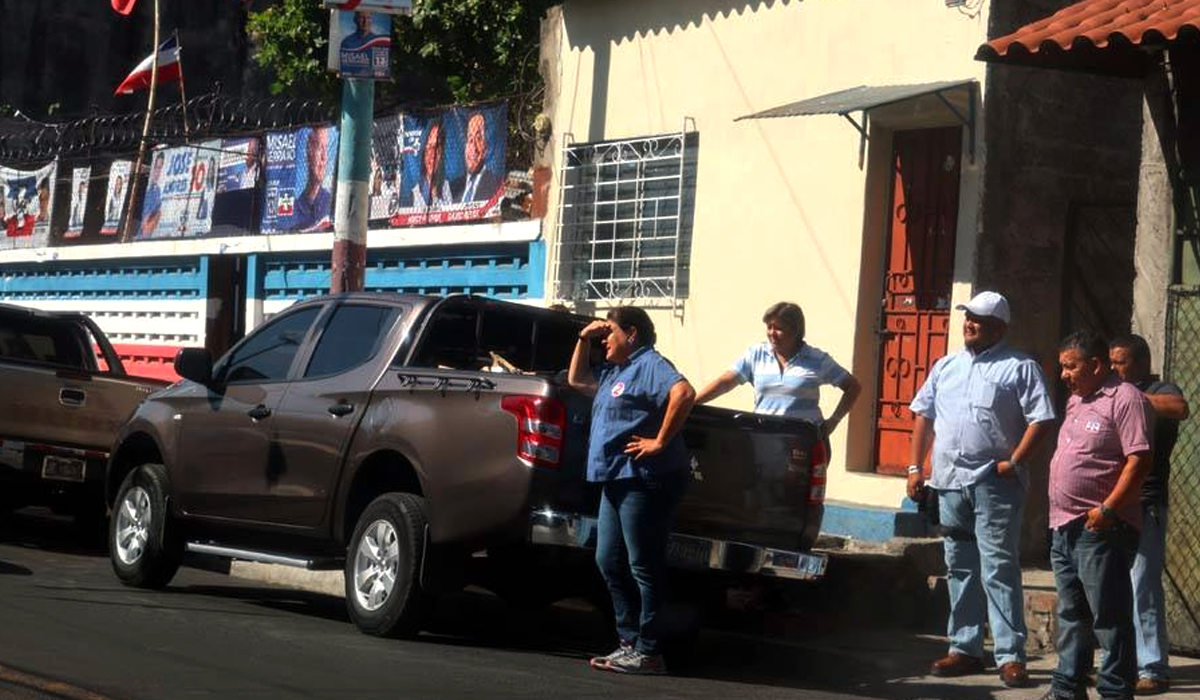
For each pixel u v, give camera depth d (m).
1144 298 10.02
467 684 7.95
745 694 8.37
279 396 10.23
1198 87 9.78
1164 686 8.66
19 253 24.88
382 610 9.23
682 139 14.42
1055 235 12.09
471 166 16.88
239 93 33.59
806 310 13.12
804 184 13.23
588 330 8.86
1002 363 8.78
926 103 12.15
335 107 22.50
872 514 11.71
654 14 14.85
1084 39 9.62
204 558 11.12
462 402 9.02
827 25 13.14
